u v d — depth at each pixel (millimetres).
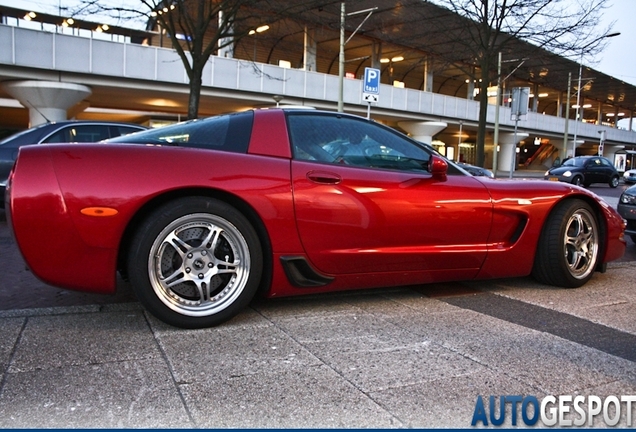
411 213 3279
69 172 2662
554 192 3830
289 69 25375
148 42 23188
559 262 3812
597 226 4082
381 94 30125
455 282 4102
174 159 2824
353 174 3178
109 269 2707
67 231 2631
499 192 3627
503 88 40469
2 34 17562
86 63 19359
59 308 3146
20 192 2609
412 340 2746
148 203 2777
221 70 23031
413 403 2055
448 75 42500
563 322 3119
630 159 61562
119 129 7258
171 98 23469
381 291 3775
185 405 2002
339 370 2344
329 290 3225
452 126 37250
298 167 3068
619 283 4238
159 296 2756
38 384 2152
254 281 2945
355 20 28250
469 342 2734
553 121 45438
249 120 3182
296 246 3018
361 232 3152
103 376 2240
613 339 2840
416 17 26734
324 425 1877
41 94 18781
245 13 14656
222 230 2871
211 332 2818
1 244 5660
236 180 2887
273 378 2252
